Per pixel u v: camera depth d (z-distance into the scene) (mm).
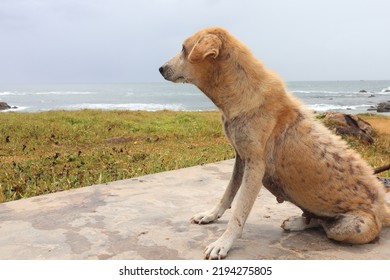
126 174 2482
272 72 1388
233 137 1365
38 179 2385
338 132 4465
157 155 3156
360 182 1371
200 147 3781
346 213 1356
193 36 1388
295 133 1337
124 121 5625
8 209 1673
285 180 1361
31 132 4625
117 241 1398
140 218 1579
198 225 1521
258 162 1337
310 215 1430
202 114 7281
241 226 1333
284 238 1422
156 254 1316
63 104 22156
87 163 2859
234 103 1346
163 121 5965
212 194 1854
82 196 1817
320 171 1327
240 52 1350
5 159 3238
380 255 1310
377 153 3934
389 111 15766
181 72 1399
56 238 1419
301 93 33500
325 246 1367
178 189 1917
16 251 1337
